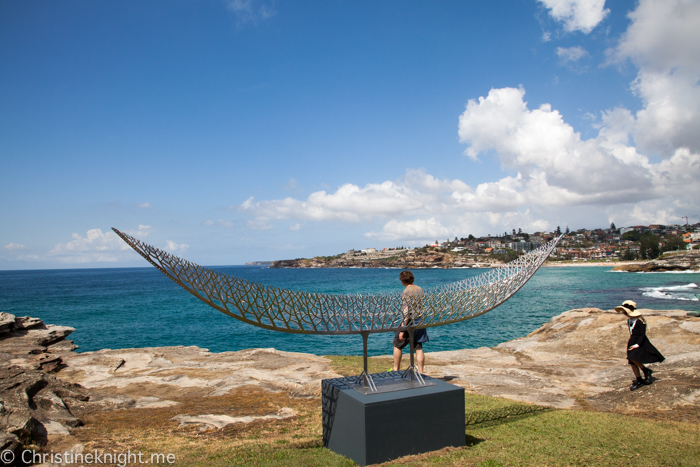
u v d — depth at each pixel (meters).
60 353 11.46
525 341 12.82
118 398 7.19
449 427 4.59
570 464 3.99
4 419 4.76
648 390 6.80
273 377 8.90
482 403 6.55
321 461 4.22
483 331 24.66
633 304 7.31
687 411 5.88
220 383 8.45
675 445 4.48
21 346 10.86
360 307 5.02
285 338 23.66
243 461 4.22
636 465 3.92
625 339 11.22
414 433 4.35
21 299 54.53
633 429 5.11
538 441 4.72
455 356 11.39
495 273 6.70
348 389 4.58
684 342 10.02
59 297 57.69
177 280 3.92
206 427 5.71
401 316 5.08
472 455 4.27
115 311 39.44
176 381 8.71
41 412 5.73
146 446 4.84
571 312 14.42
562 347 11.58
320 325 4.70
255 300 4.35
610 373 8.55
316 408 6.68
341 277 127.31
